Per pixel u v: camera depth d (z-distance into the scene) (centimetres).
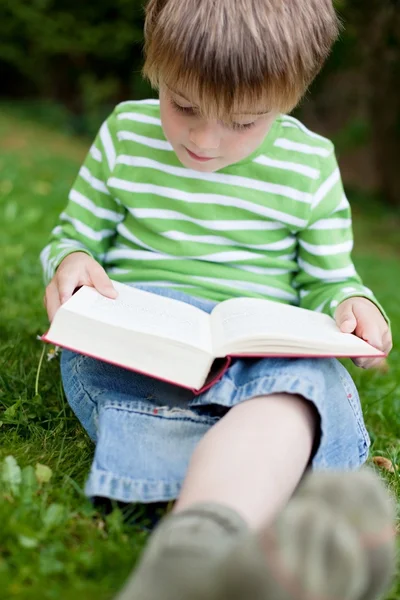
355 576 90
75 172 582
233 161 166
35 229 400
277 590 88
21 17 820
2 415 174
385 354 150
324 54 168
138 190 183
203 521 103
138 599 93
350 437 149
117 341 141
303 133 187
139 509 139
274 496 121
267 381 139
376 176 794
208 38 148
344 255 186
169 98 159
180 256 181
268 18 152
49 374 202
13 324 240
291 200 181
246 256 182
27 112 845
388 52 662
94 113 849
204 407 150
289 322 154
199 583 91
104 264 195
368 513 97
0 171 527
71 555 121
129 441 142
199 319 158
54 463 155
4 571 114
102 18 838
